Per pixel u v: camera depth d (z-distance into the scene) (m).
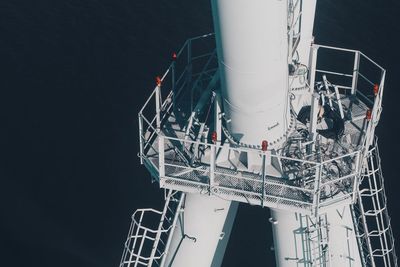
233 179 31.25
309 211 30.28
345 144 32.44
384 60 53.31
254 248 45.56
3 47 54.56
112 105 51.69
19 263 44.19
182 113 34.34
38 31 55.72
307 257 33.72
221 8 27.38
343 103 34.66
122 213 46.50
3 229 45.75
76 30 55.94
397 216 45.91
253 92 29.34
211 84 34.00
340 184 31.36
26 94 52.06
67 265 44.19
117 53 54.59
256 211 47.56
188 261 34.62
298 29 32.41
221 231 34.50
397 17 56.25
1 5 57.34
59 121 50.75
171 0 57.75
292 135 31.98
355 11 56.41
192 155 32.16
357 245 35.53
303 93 33.38
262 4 26.95
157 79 32.06
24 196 47.28
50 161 48.78
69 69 53.59
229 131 31.55
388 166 47.72
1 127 50.28
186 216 33.88
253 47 27.98
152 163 32.28
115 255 44.78
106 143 49.75
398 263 44.44
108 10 57.31
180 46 55.03
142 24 56.41
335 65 52.97
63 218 46.31
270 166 31.47
